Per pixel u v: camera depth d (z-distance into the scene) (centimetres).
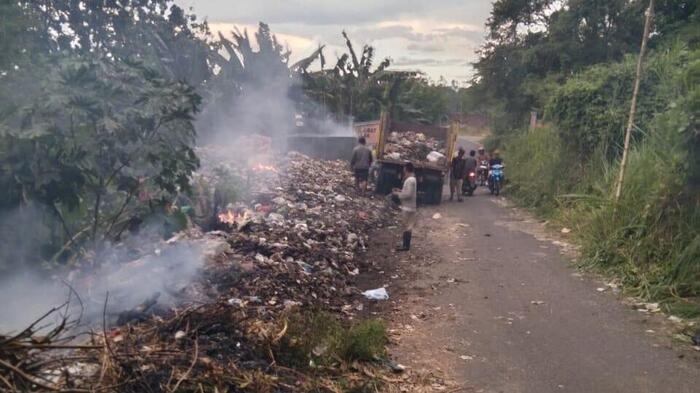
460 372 535
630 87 1406
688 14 2044
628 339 620
